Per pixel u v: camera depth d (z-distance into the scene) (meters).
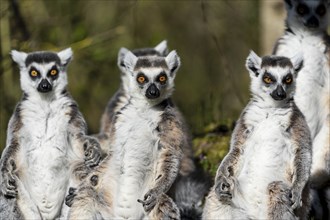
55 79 15.38
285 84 14.17
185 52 33.31
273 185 13.64
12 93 26.20
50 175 14.88
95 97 28.86
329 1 17.59
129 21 29.70
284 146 14.02
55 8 27.64
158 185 13.86
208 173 17.88
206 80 33.06
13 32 26.34
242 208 14.06
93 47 27.05
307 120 17.03
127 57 15.12
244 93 30.94
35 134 14.94
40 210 15.03
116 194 14.27
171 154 14.12
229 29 31.92
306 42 17.34
